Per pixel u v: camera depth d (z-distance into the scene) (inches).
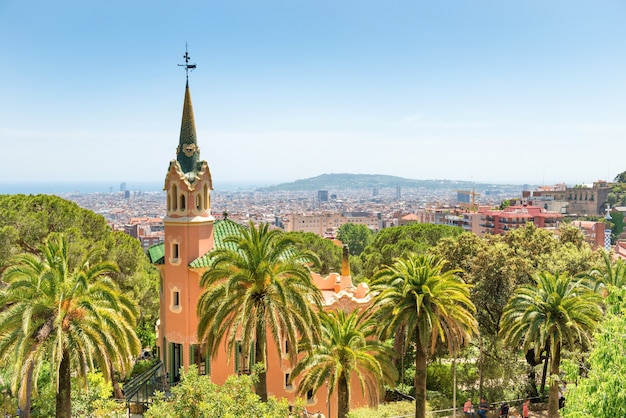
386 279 1556.3
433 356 2082.9
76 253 1934.1
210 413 947.3
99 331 1195.3
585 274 1849.2
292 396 1690.5
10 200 2159.2
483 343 1941.4
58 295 1170.0
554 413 1531.7
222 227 1891.0
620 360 898.1
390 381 1524.4
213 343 1366.9
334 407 1702.8
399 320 1440.7
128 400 1577.3
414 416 1539.1
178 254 1674.5
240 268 1336.1
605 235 4635.8
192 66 1749.5
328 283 2095.2
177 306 1675.7
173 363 1696.6
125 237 2456.9
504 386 1852.9
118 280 2140.7
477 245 2209.6
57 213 2167.8
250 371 1632.6
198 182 1689.2
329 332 1418.6
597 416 876.0
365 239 5748.0
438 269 1505.9
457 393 1851.6
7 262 1834.4
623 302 1053.8
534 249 2464.3
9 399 1466.5
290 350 1298.0
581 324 1509.6
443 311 1424.7
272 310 1270.9
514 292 1881.2
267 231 1400.1
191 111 1743.4
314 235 3715.6
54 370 1087.0
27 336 1088.8
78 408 1373.0
